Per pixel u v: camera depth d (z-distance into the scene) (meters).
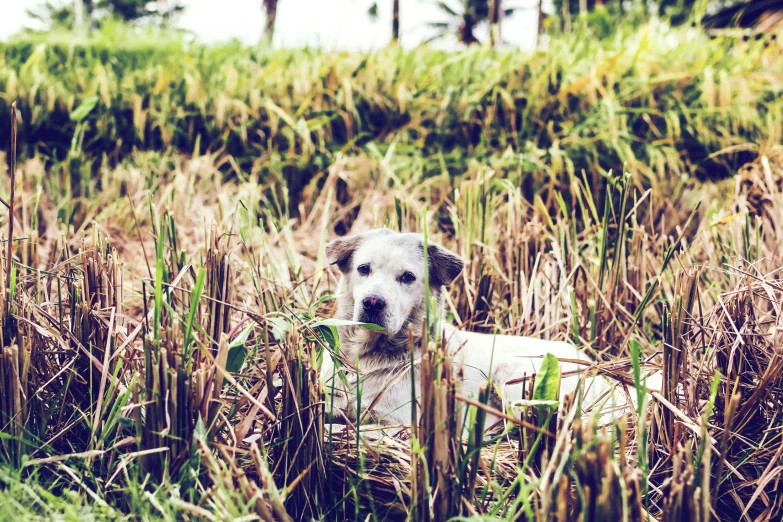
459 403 2.24
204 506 2.31
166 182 7.08
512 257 4.73
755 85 7.80
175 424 2.33
